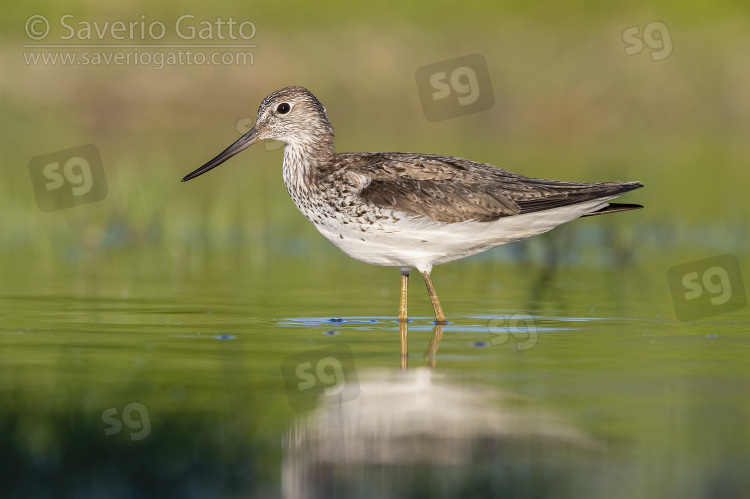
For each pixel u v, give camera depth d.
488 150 27.61
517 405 8.98
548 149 28.34
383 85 32.38
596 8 35.91
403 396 9.27
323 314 13.30
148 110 31.14
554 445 7.99
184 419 8.65
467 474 7.46
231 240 20.06
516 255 19.05
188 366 10.30
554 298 14.55
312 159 13.41
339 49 33.16
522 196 12.69
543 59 33.59
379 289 15.43
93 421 8.60
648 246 19.12
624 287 15.51
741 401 9.12
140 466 7.64
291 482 7.35
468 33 34.50
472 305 14.04
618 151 28.27
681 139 31.22
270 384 9.68
